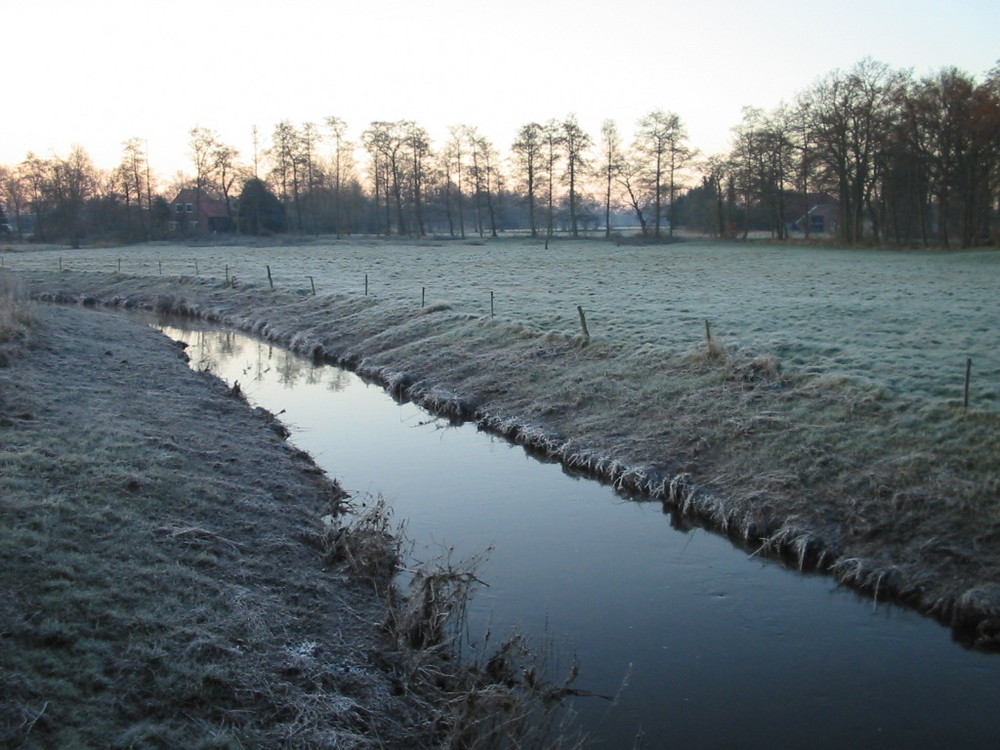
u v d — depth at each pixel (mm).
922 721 7285
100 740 5910
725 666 8172
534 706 7242
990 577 9391
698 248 65938
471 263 50188
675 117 79938
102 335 24906
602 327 22469
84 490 10234
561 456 14953
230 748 6102
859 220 62312
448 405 18438
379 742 6578
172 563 8750
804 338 19672
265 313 32469
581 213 88188
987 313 22438
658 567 10539
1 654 6516
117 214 83438
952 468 11484
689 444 14133
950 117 53250
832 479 12000
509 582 9984
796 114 63844
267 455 13773
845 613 9344
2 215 87125
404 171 87250
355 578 9500
